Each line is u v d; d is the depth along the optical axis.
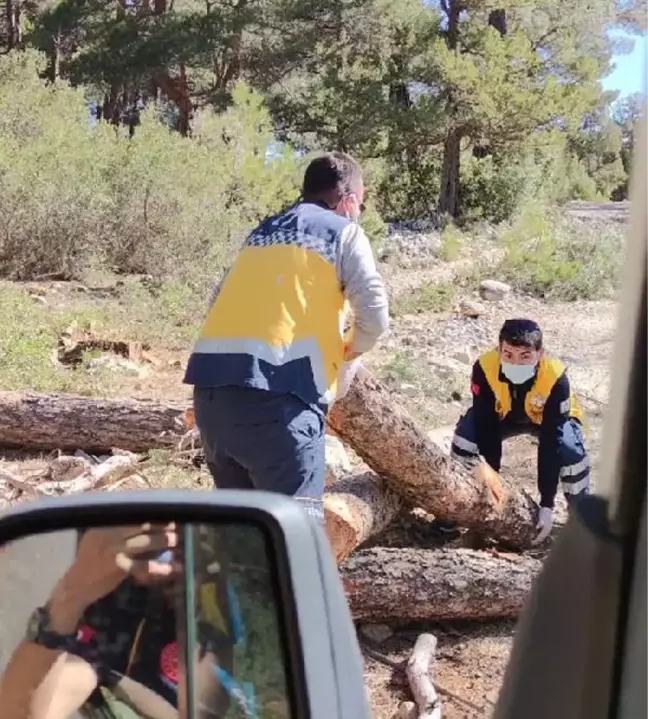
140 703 1.64
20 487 5.67
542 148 22.47
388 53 21.92
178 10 25.30
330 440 6.00
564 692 1.46
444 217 21.28
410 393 8.30
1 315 8.74
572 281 14.07
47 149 13.34
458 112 21.16
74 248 12.48
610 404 1.46
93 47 23.80
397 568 4.38
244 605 1.70
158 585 1.68
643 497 1.37
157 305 10.55
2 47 29.84
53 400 6.67
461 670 4.18
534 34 22.89
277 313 3.45
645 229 1.36
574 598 1.49
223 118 16.06
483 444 5.19
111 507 1.69
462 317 12.30
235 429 3.46
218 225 13.05
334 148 21.83
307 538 1.74
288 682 1.62
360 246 3.60
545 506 5.15
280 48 23.28
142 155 13.13
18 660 1.64
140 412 6.56
